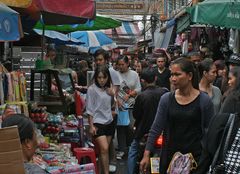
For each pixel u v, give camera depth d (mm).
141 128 7031
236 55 6574
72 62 24016
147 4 32281
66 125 7805
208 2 7801
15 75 6348
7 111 5391
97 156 7887
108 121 7711
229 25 7410
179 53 15461
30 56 12469
